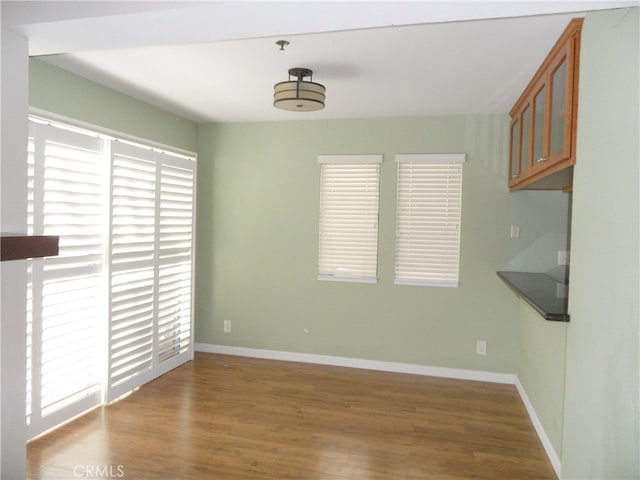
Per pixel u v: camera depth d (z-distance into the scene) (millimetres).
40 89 2955
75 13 1734
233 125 4793
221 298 4891
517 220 4117
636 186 1552
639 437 1501
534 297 2789
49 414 3068
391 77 3193
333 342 4609
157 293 4109
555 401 2715
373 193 4457
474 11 1623
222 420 3297
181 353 4551
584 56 2133
